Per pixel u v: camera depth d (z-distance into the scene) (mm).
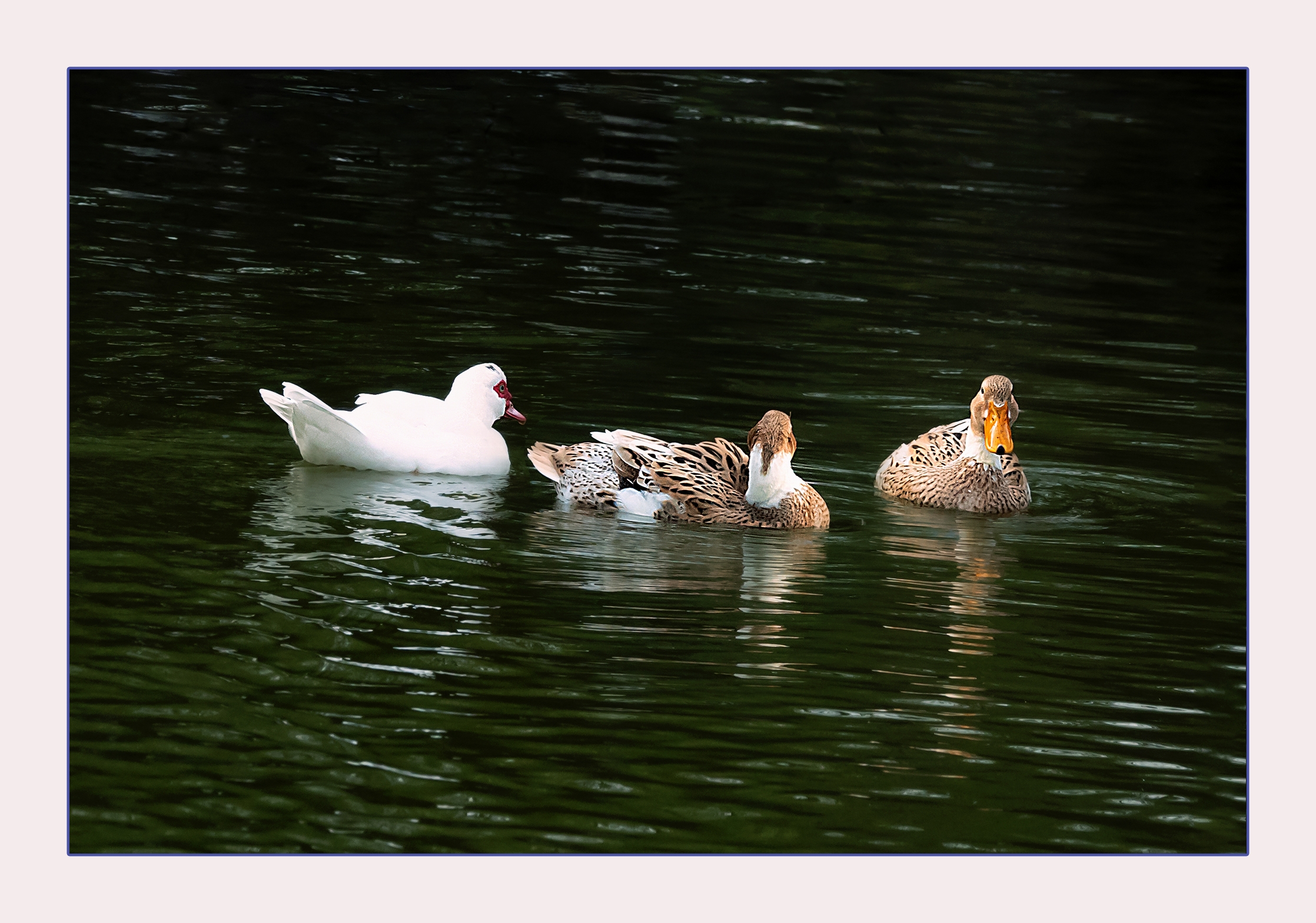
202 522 13602
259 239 24109
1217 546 14609
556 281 23031
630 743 10188
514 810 9289
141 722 10117
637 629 11969
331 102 33281
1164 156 33094
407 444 15422
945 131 33688
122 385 17453
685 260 24719
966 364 20531
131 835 8914
